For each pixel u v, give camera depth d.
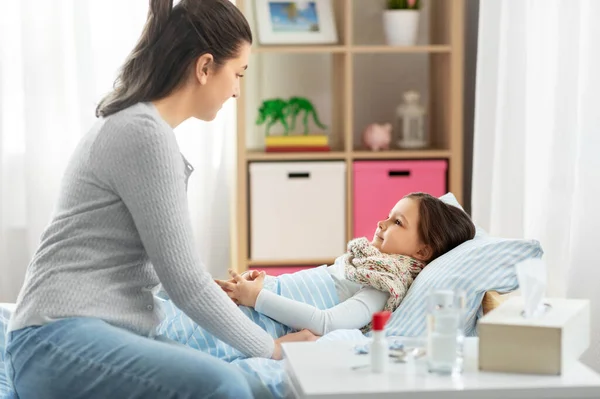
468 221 2.24
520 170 3.16
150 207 1.66
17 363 1.68
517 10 3.12
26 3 3.39
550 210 2.88
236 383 1.59
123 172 1.66
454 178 3.47
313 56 3.84
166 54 1.77
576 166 2.78
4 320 2.00
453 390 1.38
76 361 1.62
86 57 3.44
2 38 3.45
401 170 3.47
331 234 3.50
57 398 1.65
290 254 3.50
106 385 1.61
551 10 2.95
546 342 1.44
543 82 2.99
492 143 3.31
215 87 1.83
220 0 1.82
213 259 3.70
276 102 3.57
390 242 2.20
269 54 3.82
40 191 3.48
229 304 1.75
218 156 3.64
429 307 1.48
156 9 1.79
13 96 3.51
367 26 3.83
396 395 1.38
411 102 3.65
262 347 1.80
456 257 2.05
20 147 3.53
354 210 3.48
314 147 3.49
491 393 1.39
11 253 3.55
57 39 3.43
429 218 2.19
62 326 1.64
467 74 3.75
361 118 3.85
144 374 1.59
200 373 1.58
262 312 2.03
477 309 1.98
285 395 1.65
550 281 2.88
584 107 2.74
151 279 1.77
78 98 3.47
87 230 1.70
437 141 3.71
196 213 3.59
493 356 1.46
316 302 2.15
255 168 3.43
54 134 3.48
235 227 3.55
